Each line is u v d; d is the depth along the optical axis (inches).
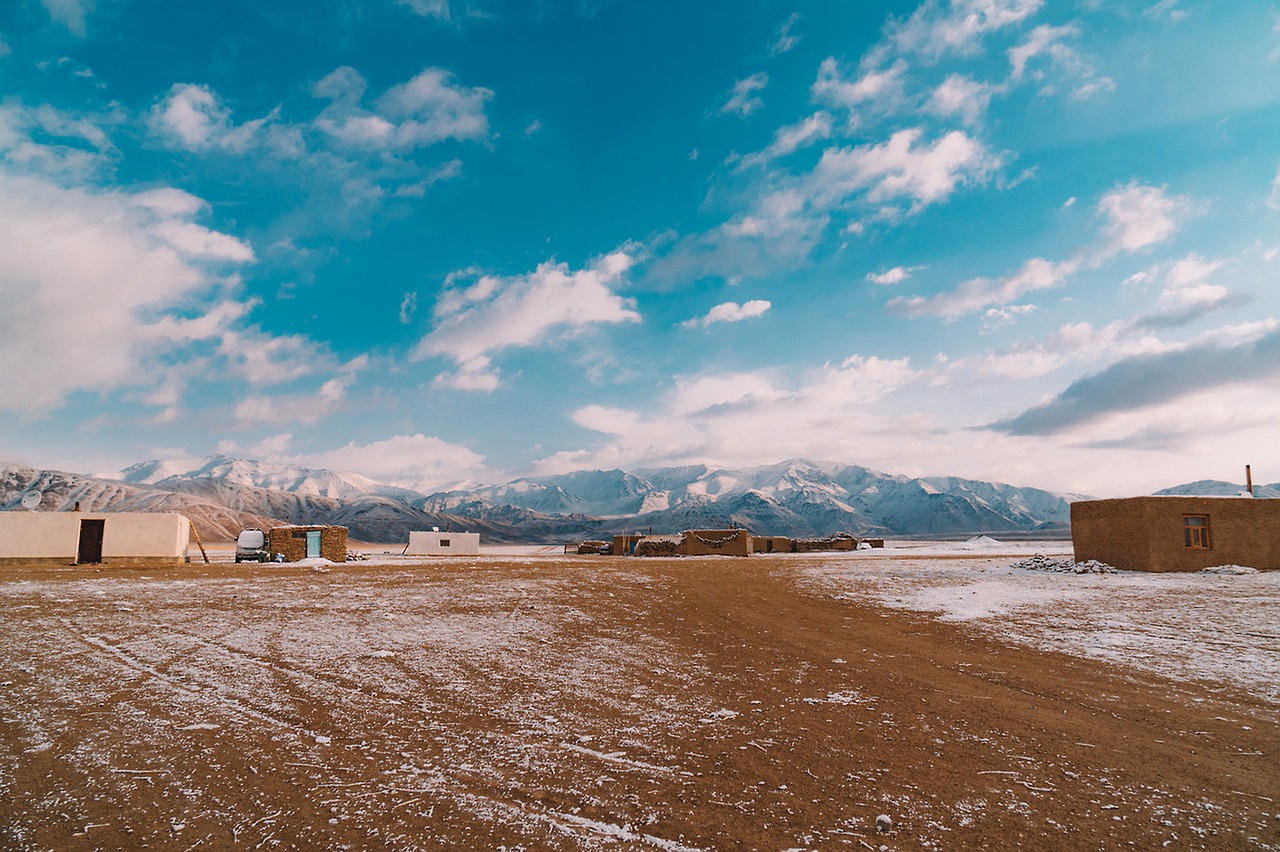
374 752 319.9
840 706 409.4
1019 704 413.7
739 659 549.0
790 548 2935.5
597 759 315.9
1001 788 284.2
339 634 642.2
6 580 1159.6
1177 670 494.3
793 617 784.3
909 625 720.3
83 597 915.4
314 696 415.8
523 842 233.0
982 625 706.2
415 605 864.9
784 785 286.5
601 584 1166.3
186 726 354.3
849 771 303.1
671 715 388.2
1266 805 267.1
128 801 262.1
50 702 395.9
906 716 388.5
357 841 232.2
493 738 342.6
